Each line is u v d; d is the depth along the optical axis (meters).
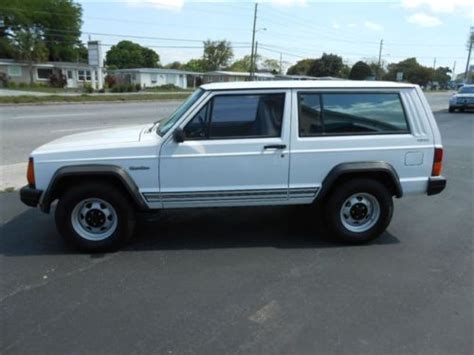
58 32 61.66
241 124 3.98
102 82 43.44
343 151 4.07
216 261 3.87
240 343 2.64
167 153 3.89
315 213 5.26
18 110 17.97
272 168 4.02
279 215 5.20
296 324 2.85
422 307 3.08
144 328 2.79
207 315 2.95
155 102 27.11
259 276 3.57
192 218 5.08
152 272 3.63
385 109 4.15
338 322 2.88
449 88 99.00
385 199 4.20
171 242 4.33
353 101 4.09
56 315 2.94
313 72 83.44
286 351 2.56
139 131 4.47
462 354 2.54
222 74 68.12
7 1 54.78
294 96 4.00
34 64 49.69
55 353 2.53
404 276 3.60
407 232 4.70
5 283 3.41
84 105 22.47
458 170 8.09
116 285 3.39
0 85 38.88
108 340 2.66
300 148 4.02
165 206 4.04
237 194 4.06
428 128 4.18
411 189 4.24
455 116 20.44
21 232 4.54
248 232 4.63
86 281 3.45
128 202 4.02
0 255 3.96
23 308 3.03
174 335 2.72
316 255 4.03
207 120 3.94
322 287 3.38
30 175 3.90
